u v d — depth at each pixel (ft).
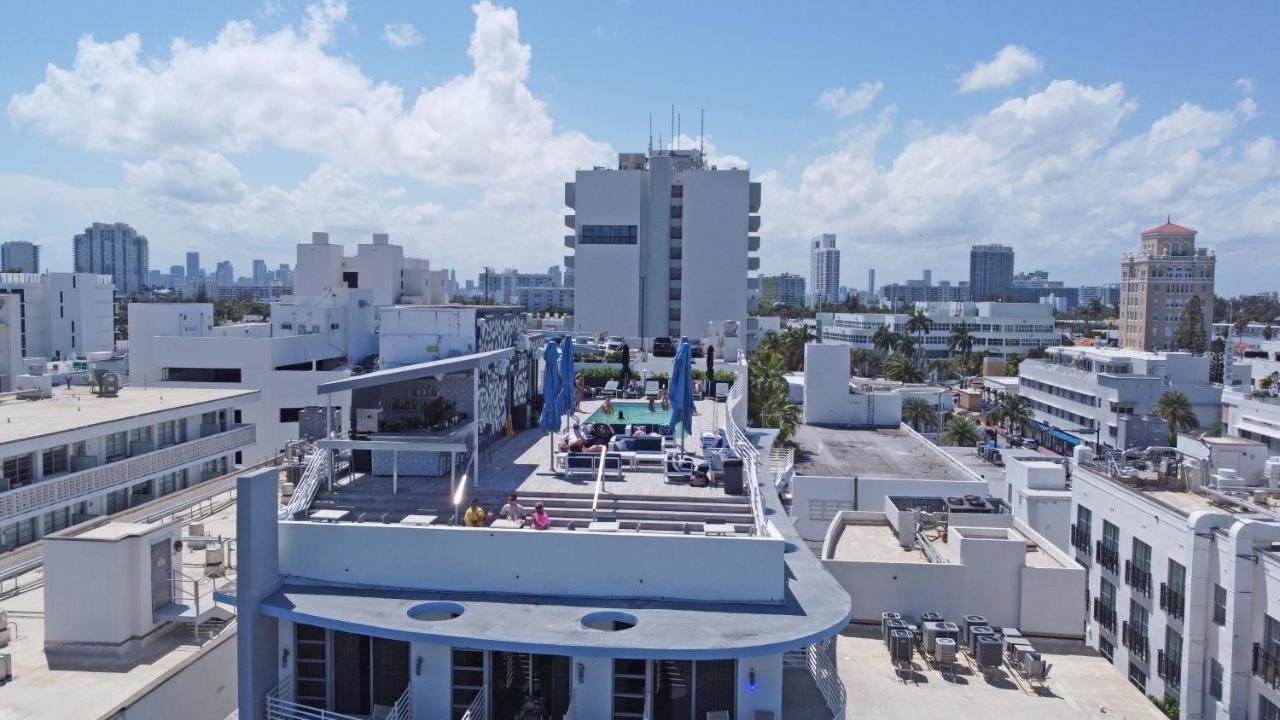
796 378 303.89
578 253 334.03
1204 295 574.56
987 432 392.47
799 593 68.39
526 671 64.44
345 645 66.85
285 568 69.56
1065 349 385.09
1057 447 359.46
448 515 81.30
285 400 229.04
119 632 75.61
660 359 203.41
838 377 245.45
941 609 108.78
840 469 188.24
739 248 330.13
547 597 67.21
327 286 331.77
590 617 63.93
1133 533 122.31
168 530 81.51
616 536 67.05
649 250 337.52
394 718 62.03
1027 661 94.58
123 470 131.34
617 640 59.26
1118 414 306.55
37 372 172.96
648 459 99.14
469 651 63.57
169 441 146.61
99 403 150.00
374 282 331.57
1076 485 144.46
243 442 164.45
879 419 244.63
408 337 104.88
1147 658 117.08
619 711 63.10
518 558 67.77
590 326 334.44
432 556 68.39
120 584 75.87
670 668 63.36
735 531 78.07
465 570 68.13
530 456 103.96
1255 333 620.49
